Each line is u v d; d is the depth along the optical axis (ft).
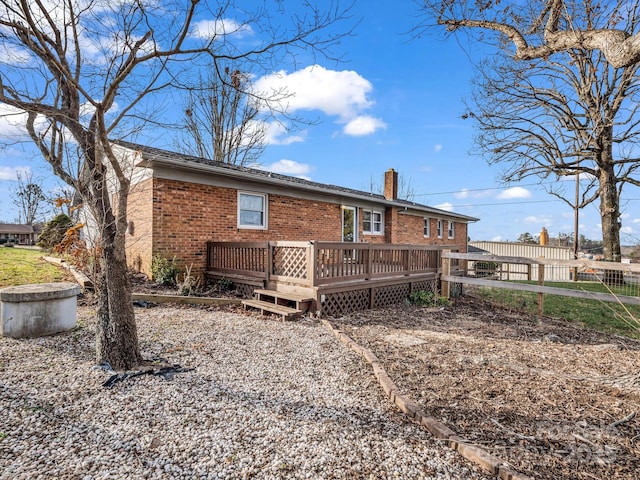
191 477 6.57
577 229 60.90
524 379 11.73
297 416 8.95
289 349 14.47
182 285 23.82
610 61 10.72
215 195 29.48
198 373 11.60
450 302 27.07
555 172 43.42
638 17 17.94
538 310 23.62
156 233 25.82
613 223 41.01
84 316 18.03
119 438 7.77
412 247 27.84
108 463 6.90
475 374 12.12
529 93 39.52
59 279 24.52
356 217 44.93
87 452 7.23
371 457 7.29
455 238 69.67
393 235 50.88
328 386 10.91
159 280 25.04
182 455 7.22
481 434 8.22
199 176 28.30
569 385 11.23
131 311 11.75
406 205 51.19
